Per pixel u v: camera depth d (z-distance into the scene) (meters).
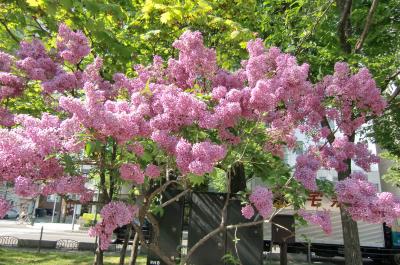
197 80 4.55
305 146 4.81
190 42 4.39
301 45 7.96
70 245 18.02
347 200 3.83
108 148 4.01
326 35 8.15
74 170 3.50
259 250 6.96
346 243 7.50
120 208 3.39
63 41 4.61
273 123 4.37
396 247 17.03
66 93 4.54
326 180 4.38
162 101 3.52
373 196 3.80
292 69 4.05
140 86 4.34
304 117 4.47
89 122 3.15
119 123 3.21
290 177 4.32
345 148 4.46
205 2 5.88
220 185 9.30
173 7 5.87
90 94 3.18
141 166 4.12
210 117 3.58
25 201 4.02
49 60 4.48
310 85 4.48
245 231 7.04
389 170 18.34
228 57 7.31
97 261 6.41
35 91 5.57
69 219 49.81
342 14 7.73
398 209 3.62
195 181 3.68
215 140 4.40
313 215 4.01
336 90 4.38
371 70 7.38
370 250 17.34
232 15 7.92
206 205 7.24
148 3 6.02
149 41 7.11
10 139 3.05
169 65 4.56
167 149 3.56
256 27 8.84
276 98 4.09
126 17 6.27
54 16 5.53
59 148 3.21
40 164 3.16
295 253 19.53
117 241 17.41
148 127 3.53
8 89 4.23
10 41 6.61
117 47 5.60
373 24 8.14
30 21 6.09
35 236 25.36
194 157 3.31
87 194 3.72
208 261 7.03
